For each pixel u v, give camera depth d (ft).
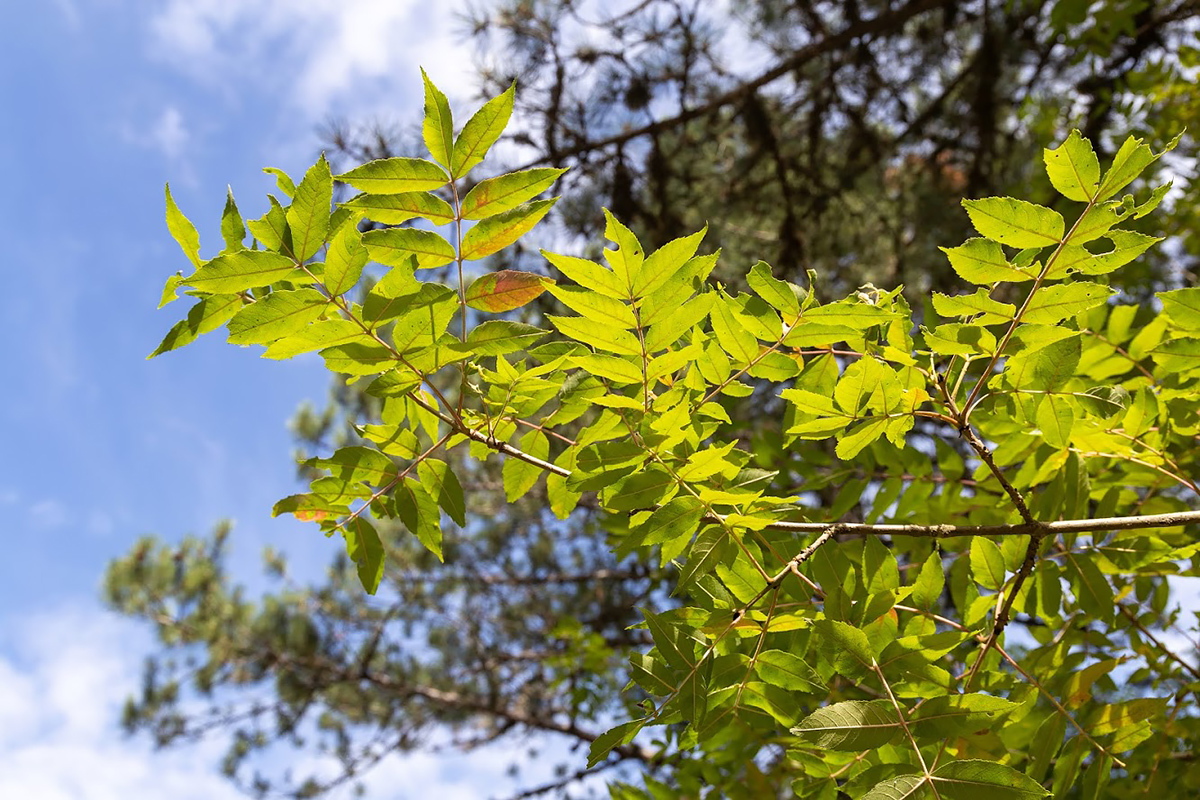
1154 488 3.81
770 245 12.54
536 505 14.47
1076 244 2.64
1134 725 3.18
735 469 2.83
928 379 3.04
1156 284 8.06
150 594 17.28
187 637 17.20
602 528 4.05
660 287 2.64
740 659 2.91
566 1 11.48
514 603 15.51
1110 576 3.94
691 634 2.93
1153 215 6.82
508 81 11.63
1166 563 3.40
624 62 11.78
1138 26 9.71
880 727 2.67
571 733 13.73
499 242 2.68
